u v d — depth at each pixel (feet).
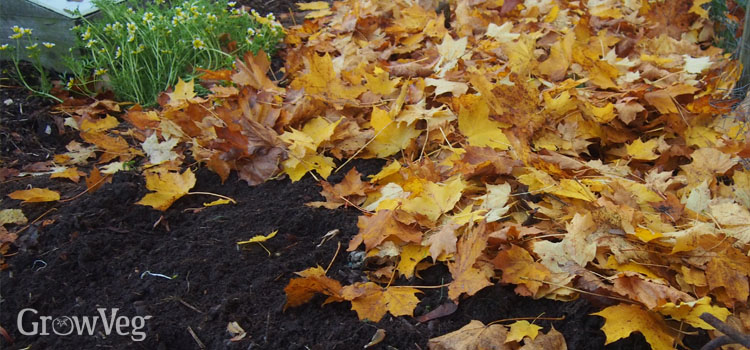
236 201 7.02
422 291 6.21
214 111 7.88
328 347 5.80
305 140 7.32
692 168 7.06
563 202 6.70
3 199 7.00
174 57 8.56
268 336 5.88
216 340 5.85
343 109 7.87
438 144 7.53
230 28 9.11
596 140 7.61
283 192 7.10
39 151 7.81
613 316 5.78
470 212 6.53
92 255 6.40
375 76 8.12
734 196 6.77
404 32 9.33
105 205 6.82
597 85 7.99
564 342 5.77
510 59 8.11
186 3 8.91
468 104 7.59
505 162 6.96
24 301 6.11
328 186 7.00
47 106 8.32
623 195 6.62
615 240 6.22
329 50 9.07
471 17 9.22
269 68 8.55
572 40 8.11
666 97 7.59
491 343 5.76
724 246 6.07
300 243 6.58
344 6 9.99
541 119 7.43
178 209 6.94
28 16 8.67
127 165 7.41
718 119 7.62
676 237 6.09
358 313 5.97
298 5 10.62
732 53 8.52
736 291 5.95
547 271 6.08
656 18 9.40
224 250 6.46
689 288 6.06
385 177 7.13
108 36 8.77
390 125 7.53
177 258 6.40
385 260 6.41
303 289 6.00
